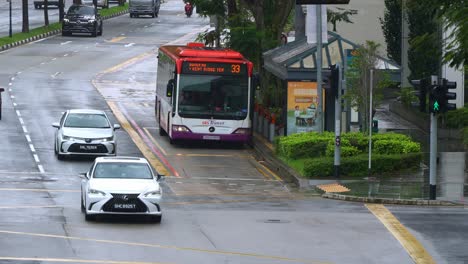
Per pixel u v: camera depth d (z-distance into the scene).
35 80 96.00
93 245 34.22
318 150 58.72
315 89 64.19
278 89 74.00
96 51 122.56
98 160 41.88
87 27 138.00
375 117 74.50
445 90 46.66
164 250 33.84
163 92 71.00
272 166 60.16
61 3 152.88
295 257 33.12
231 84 65.56
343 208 45.06
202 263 31.64
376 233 38.06
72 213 41.78
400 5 72.25
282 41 87.19
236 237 36.94
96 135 59.44
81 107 81.75
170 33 148.25
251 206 45.56
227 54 65.62
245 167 59.81
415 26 71.00
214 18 100.81
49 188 49.25
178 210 43.91
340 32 88.50
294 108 64.19
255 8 81.69
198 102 65.31
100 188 39.28
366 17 88.38
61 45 127.44
